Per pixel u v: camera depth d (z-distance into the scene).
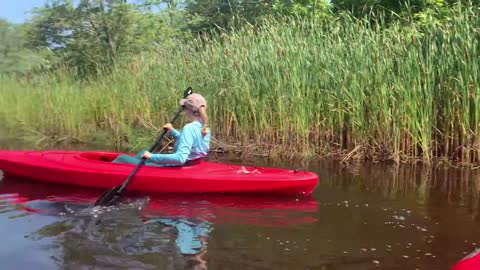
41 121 9.98
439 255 3.30
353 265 3.10
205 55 8.95
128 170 5.05
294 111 7.64
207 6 19.22
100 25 17.02
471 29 7.02
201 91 8.53
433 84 7.04
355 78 7.45
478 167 6.58
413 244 3.51
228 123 8.39
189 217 4.08
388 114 7.20
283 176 4.98
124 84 9.69
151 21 17.89
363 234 3.72
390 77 7.32
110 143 8.82
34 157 5.56
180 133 5.15
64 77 11.40
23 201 4.52
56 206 4.35
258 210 4.36
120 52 16.67
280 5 13.68
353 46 7.68
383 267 3.09
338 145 7.81
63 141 8.93
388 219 4.13
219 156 7.55
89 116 9.97
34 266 2.97
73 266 2.98
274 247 3.38
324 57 7.76
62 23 17.06
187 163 5.16
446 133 7.04
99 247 3.30
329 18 10.15
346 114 7.76
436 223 4.03
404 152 7.27
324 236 3.65
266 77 7.97
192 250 3.28
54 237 3.50
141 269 2.94
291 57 7.79
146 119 9.10
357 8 11.92
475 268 2.17
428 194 5.09
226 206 4.48
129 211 4.23
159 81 9.13
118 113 9.41
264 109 7.87
